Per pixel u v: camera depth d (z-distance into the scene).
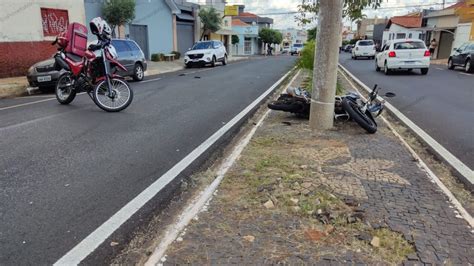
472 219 3.42
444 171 4.88
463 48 20.42
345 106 6.66
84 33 9.11
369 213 3.49
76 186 4.29
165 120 7.68
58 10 16.34
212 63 24.38
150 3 26.80
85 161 5.11
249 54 62.56
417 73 18.91
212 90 12.29
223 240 3.07
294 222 3.34
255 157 5.12
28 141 6.02
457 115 8.28
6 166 4.89
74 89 8.90
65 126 7.03
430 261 2.80
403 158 5.10
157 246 3.04
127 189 4.24
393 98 10.67
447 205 3.69
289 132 6.48
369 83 14.46
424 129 7.02
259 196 3.85
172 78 16.45
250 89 12.63
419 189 4.05
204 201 3.77
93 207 3.79
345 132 6.48
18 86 11.79
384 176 4.40
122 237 3.27
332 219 3.37
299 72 18.02
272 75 17.97
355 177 4.34
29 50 15.34
